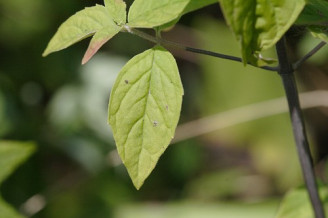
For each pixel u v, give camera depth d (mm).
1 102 1296
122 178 1345
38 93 1369
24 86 1372
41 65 1373
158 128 694
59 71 1359
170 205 1246
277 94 1351
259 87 1361
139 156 696
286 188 1377
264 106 1315
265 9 653
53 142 1298
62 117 1310
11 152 957
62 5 1378
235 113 1325
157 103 695
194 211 1218
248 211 1197
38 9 1385
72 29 707
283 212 850
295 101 755
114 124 695
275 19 655
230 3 647
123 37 1366
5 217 953
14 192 1267
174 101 691
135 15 698
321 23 707
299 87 1340
